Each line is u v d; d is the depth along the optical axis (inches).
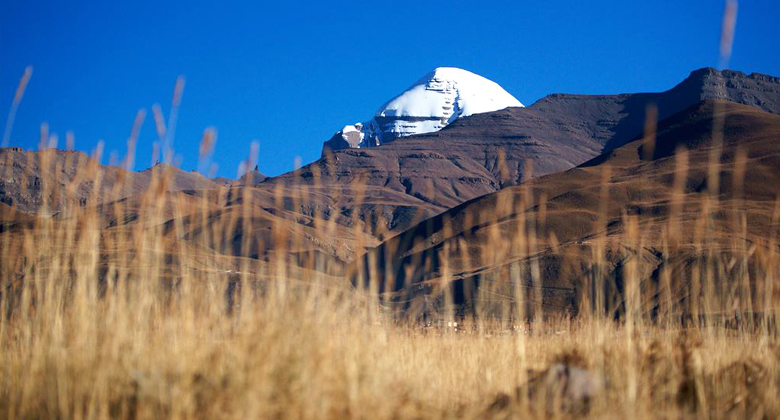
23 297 832.9
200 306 804.6
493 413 799.1
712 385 875.4
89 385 712.4
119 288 792.9
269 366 667.4
